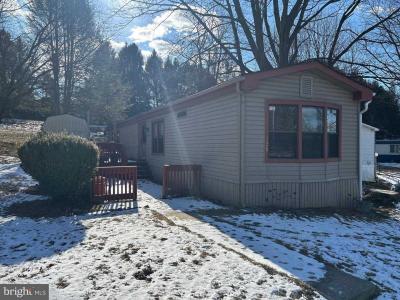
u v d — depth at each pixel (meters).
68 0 26.67
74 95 31.17
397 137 41.97
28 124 43.03
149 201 9.70
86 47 29.28
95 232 6.16
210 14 16.88
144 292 3.84
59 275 4.29
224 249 5.30
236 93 9.27
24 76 24.50
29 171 8.62
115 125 25.33
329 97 10.29
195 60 18.70
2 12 22.77
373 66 17.77
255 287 4.08
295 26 17.39
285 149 9.66
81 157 8.51
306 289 4.13
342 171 10.68
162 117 15.18
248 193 9.25
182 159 13.03
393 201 12.91
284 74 9.34
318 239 6.71
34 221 7.16
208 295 3.83
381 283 4.91
